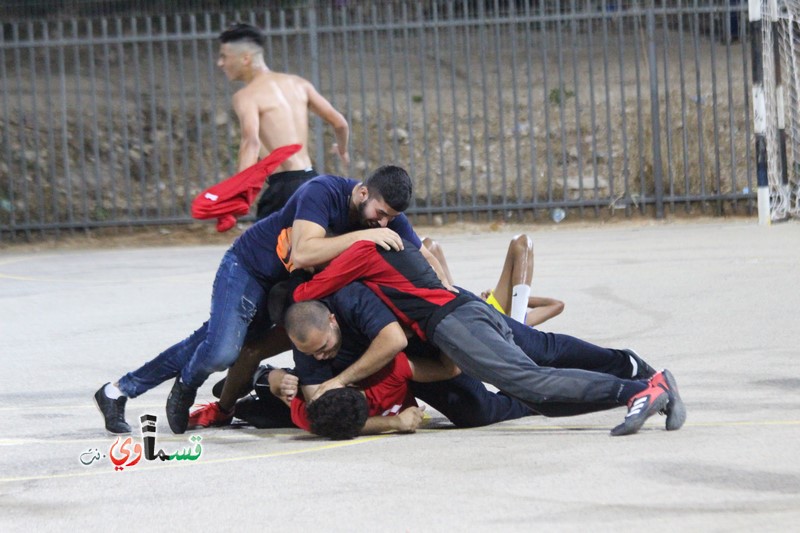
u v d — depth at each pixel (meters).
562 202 51.88
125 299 33.28
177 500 13.56
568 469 14.12
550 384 15.75
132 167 58.06
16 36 52.47
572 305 28.77
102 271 40.91
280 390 16.98
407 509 12.74
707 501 12.57
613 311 27.61
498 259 39.09
